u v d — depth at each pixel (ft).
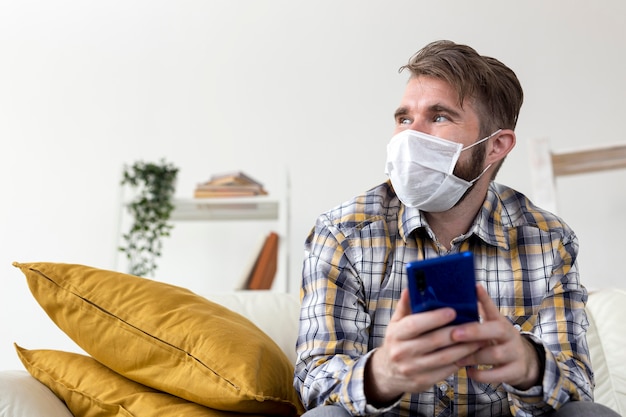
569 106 9.59
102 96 10.56
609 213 9.15
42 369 3.85
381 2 10.41
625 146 7.61
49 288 3.92
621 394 4.73
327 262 3.69
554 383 2.83
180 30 10.72
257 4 10.68
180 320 3.79
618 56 9.65
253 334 3.95
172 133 10.34
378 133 9.97
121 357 3.77
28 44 10.86
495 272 3.72
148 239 8.72
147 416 3.53
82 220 10.07
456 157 3.63
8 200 10.21
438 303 2.48
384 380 2.72
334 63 10.31
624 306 5.07
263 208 9.21
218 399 3.49
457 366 2.73
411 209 3.79
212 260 9.80
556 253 3.74
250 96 10.36
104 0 10.96
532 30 9.93
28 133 10.47
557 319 3.54
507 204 4.00
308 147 10.06
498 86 3.80
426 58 3.83
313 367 3.33
